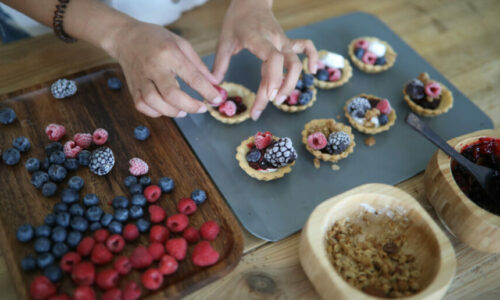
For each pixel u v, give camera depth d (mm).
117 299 311
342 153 436
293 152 406
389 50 550
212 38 560
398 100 504
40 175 382
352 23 600
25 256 342
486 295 355
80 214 364
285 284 354
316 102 494
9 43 523
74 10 445
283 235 376
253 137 441
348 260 342
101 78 482
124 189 393
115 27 440
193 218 376
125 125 442
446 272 305
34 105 451
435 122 483
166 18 574
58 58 512
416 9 637
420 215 340
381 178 425
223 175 416
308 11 614
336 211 347
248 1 504
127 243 358
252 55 541
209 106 469
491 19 630
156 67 402
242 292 347
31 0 446
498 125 487
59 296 312
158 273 325
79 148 410
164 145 427
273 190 407
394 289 329
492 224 332
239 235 359
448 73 545
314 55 488
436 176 369
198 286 334
